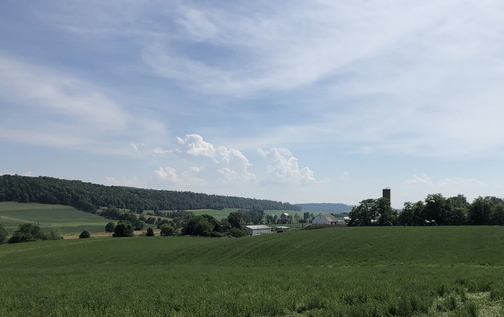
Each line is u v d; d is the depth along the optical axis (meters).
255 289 17.03
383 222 103.56
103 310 13.92
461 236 50.03
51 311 13.57
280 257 47.12
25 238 100.56
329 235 59.03
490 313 11.91
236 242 60.22
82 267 42.88
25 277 29.52
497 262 34.41
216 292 16.30
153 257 53.75
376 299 14.14
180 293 16.55
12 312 13.59
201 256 52.41
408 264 36.12
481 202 89.25
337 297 14.45
